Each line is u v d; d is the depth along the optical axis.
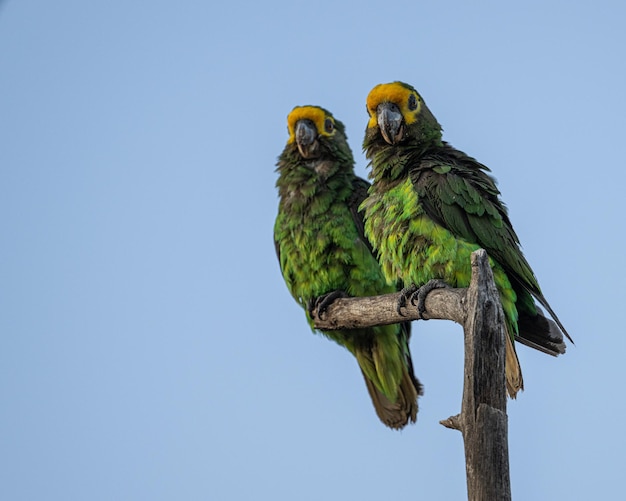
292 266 15.34
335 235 14.91
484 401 8.25
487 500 8.00
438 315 10.46
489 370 8.33
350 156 15.92
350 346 15.81
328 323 14.36
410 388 15.87
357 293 14.98
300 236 15.13
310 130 15.59
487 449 8.12
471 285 8.56
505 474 8.11
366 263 14.88
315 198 15.13
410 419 16.06
